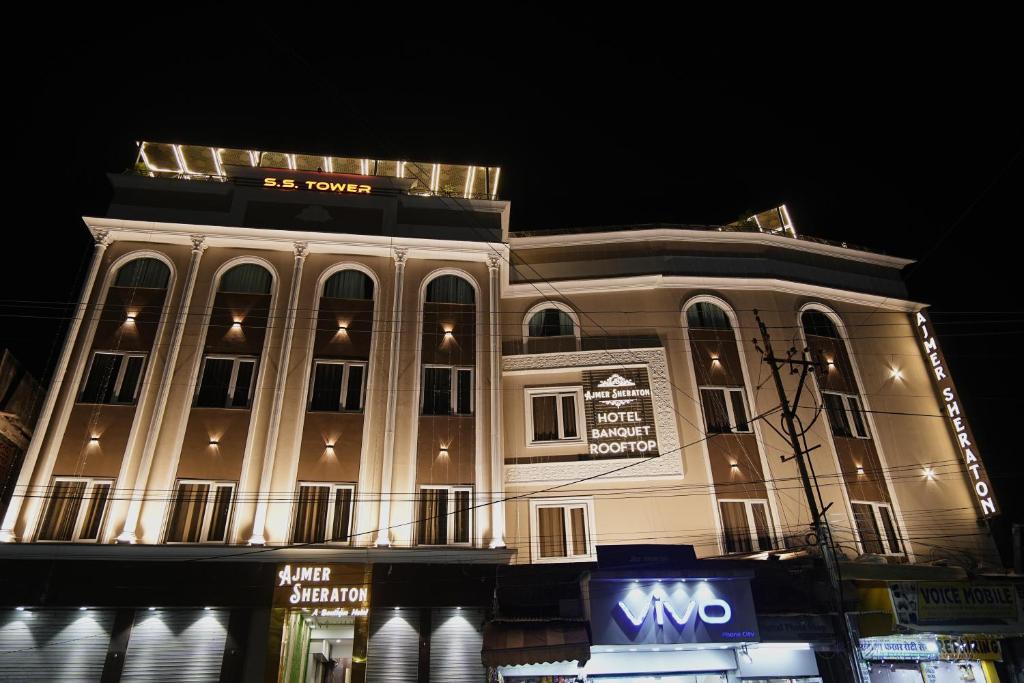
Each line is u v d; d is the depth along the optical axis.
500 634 17.34
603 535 21.69
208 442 20.36
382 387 21.73
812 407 24.08
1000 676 20.92
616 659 18.42
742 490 22.48
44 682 17.03
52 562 18.02
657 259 26.45
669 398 23.70
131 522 18.73
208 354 21.67
